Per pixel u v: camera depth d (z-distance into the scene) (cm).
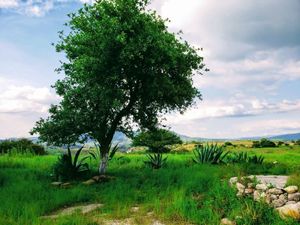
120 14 1966
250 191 1291
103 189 1703
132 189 1622
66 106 2080
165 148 5894
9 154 3328
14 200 1378
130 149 6272
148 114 2267
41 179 1961
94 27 1984
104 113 2086
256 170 2017
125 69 2012
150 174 2005
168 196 1470
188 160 2794
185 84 2188
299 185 1234
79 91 2042
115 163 2812
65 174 1988
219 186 1402
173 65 2005
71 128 2058
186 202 1284
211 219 1165
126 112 2147
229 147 6725
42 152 4250
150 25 2022
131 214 1270
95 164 2647
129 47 1861
